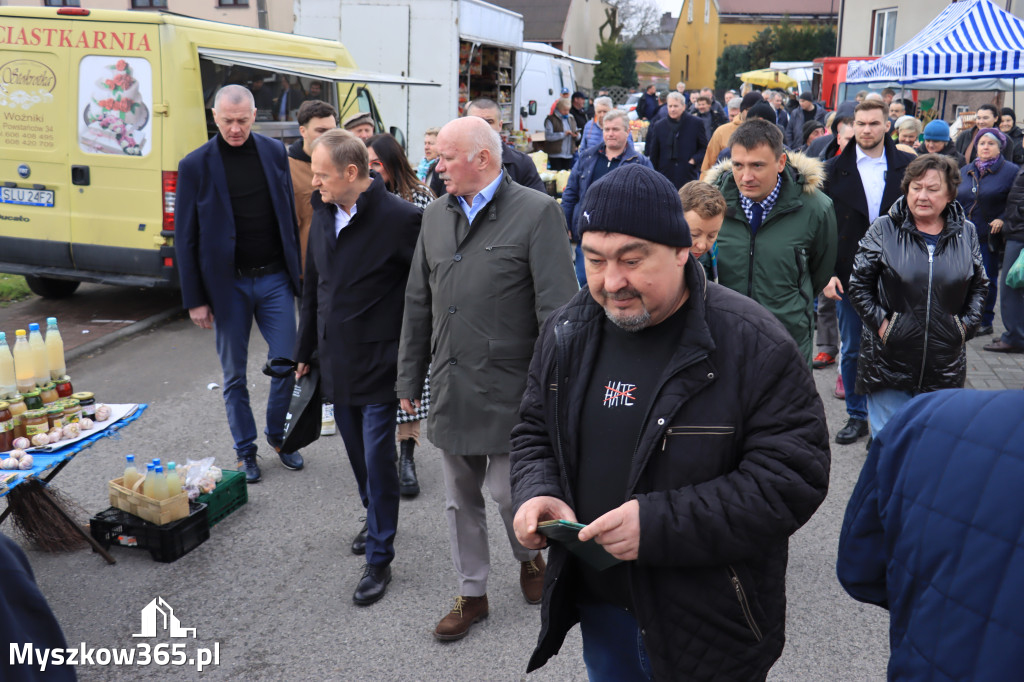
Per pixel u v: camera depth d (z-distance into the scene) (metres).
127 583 3.75
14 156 7.59
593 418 1.93
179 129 7.23
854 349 5.21
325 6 12.45
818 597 3.59
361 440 3.71
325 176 3.44
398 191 4.75
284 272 4.90
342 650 3.27
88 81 7.30
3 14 7.38
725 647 1.85
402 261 3.54
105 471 4.92
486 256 3.14
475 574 3.35
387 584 3.69
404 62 12.51
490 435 3.21
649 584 1.84
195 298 4.68
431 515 4.39
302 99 8.94
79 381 6.48
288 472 4.93
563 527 1.82
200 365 6.90
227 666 3.18
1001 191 7.45
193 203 4.58
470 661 3.19
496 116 5.62
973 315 4.02
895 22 23.45
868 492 1.56
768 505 1.73
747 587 1.85
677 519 1.74
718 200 3.35
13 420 3.66
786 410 1.78
